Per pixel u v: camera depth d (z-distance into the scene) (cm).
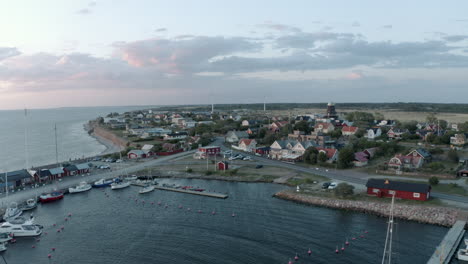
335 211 8638
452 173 10731
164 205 9381
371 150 14350
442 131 18575
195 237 7131
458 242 6538
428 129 19475
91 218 8400
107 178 12306
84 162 14788
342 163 12706
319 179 11275
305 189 10244
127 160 15700
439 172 10950
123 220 8231
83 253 6494
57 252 6569
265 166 13738
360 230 7344
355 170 12350
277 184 11356
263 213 8550
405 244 6600
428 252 6234
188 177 12688
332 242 6769
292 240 6888
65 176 12550
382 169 12075
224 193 10438
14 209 8588
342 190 9288
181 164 14575
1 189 10494
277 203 9375
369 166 12794
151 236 7225
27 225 7406
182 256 6262
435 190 9425
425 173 11050
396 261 5931
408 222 7781
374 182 9456
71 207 9288
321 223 7794
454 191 9212
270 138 19050
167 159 15812
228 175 12519
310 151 14100
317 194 9706
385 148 14700
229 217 8306
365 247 6519
